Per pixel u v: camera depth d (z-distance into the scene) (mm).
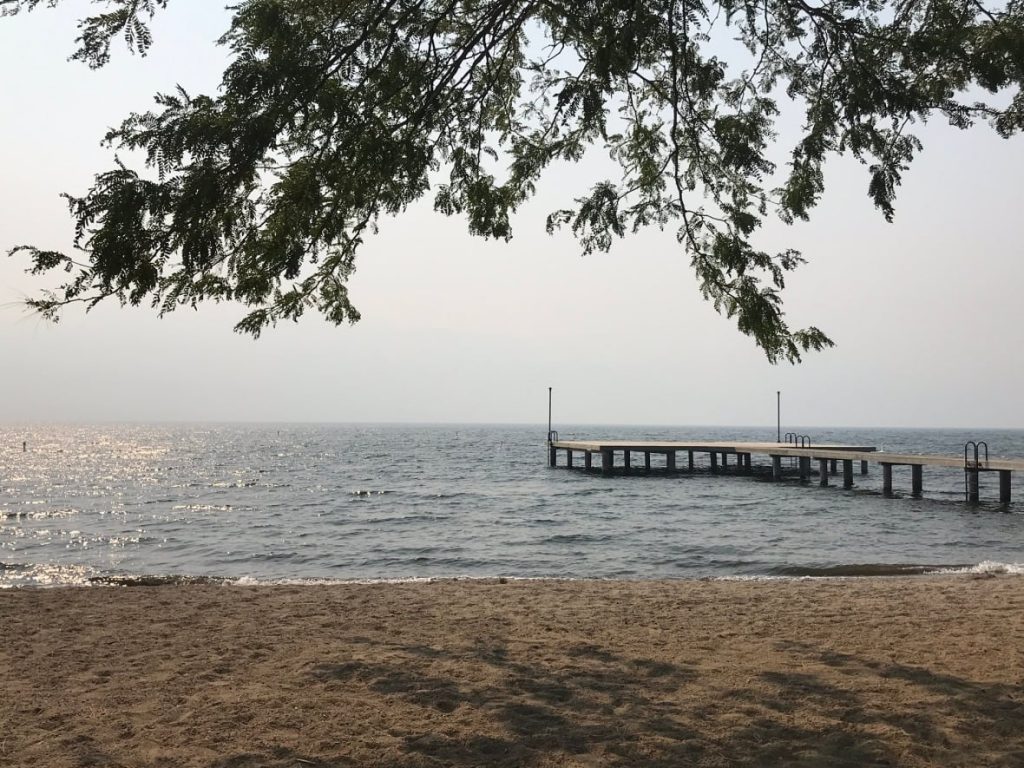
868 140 6168
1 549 20188
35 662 6758
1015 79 5363
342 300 7270
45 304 4703
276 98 5055
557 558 18297
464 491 38281
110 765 4324
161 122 4852
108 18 5020
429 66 6348
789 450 39938
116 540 21766
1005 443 116562
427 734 4746
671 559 17781
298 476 51750
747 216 7168
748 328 6906
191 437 168250
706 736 4637
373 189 6535
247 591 10750
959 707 4992
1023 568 14312
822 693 5398
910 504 30188
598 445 46844
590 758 4340
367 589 10898
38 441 139750
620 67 5645
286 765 4293
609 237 7578
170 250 4949
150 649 7219
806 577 13922
